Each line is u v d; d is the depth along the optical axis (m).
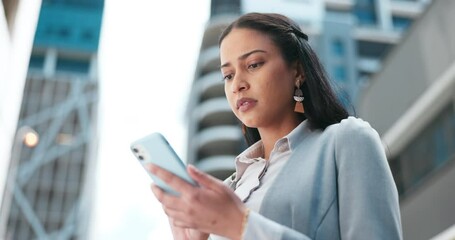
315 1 46.34
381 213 1.00
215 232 0.91
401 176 10.73
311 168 1.11
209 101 37.72
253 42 1.25
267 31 1.27
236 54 1.26
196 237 1.12
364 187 1.02
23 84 4.88
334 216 1.05
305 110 1.29
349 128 1.12
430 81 9.67
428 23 9.94
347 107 1.34
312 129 1.27
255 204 1.15
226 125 38.09
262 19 1.28
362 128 1.11
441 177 8.74
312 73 1.29
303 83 1.30
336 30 41.28
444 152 9.27
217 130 36.56
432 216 8.98
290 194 1.09
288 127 1.29
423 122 10.05
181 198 0.90
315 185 1.08
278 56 1.26
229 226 0.89
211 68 39.44
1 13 3.87
